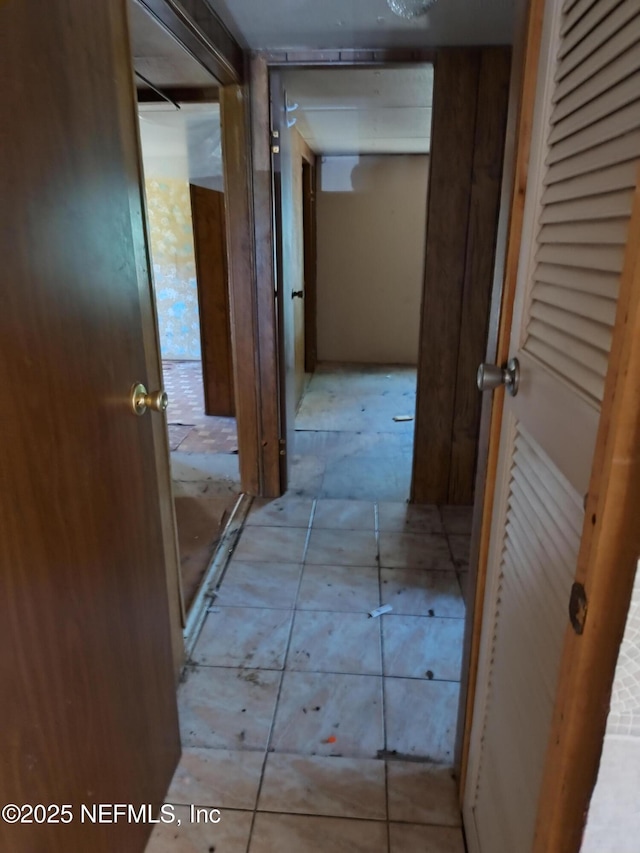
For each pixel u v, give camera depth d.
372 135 4.15
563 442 0.75
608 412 0.50
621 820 0.62
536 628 0.86
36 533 0.81
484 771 1.16
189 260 5.69
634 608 0.52
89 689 0.98
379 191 5.34
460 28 2.12
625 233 0.59
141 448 1.21
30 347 0.78
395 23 2.07
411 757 1.49
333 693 1.69
